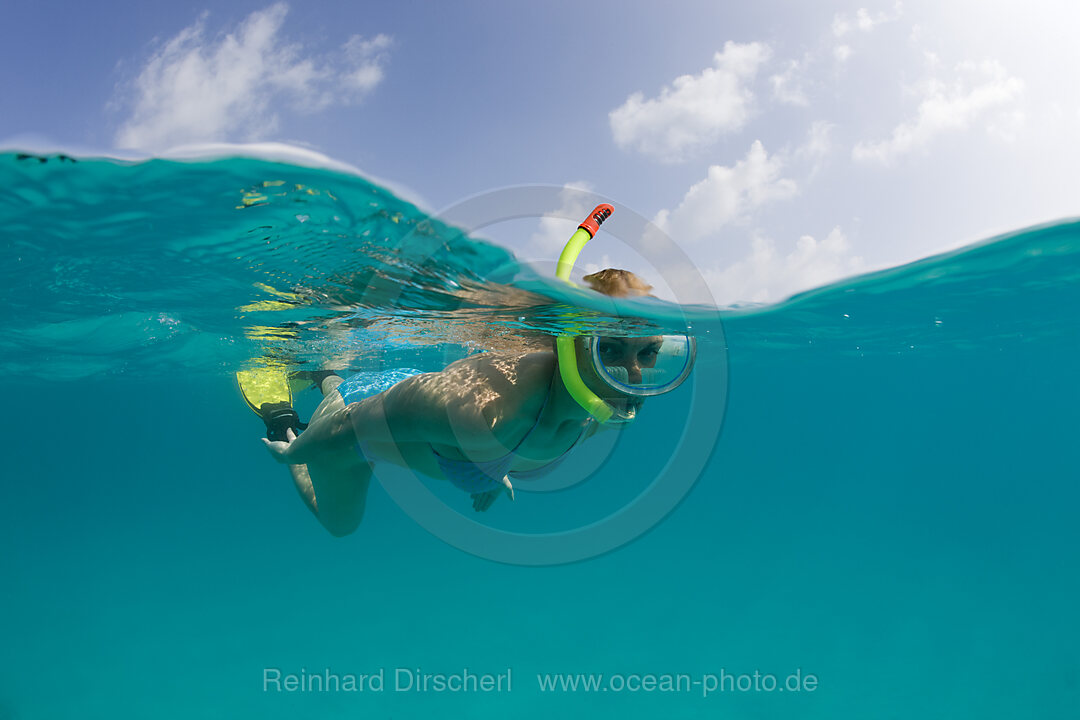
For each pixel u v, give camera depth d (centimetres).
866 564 1859
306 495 494
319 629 1257
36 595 1670
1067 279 1082
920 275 1011
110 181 436
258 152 404
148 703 899
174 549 2880
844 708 827
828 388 3812
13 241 566
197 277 679
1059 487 7056
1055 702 831
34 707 899
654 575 1750
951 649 1048
